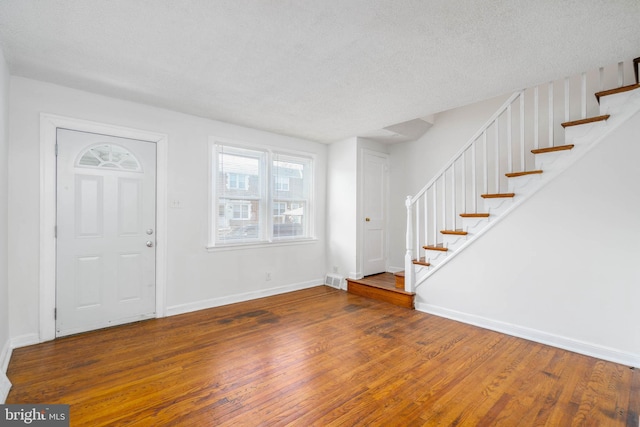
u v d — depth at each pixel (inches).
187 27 74.2
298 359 96.1
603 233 98.1
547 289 108.9
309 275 188.1
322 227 194.4
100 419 67.6
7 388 76.2
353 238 180.4
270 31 75.8
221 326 123.1
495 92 115.3
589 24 72.9
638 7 66.2
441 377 86.1
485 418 69.1
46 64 92.9
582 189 101.8
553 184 107.5
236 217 156.5
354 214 179.9
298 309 145.7
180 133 136.3
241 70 96.5
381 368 90.9
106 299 119.4
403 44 81.8
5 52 85.5
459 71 97.5
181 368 89.9
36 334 105.2
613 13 68.6
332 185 193.3
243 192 159.0
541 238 110.1
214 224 147.7
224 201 151.9
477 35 77.6
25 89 102.5
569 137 103.7
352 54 87.0
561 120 137.3
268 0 64.3
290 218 180.1
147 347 103.4
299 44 81.7
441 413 70.8
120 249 122.2
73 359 94.3
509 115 118.4
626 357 93.7
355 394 77.9
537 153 109.7
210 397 76.1
